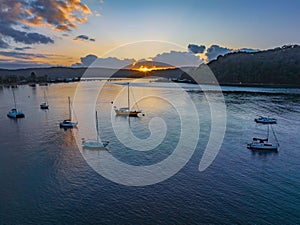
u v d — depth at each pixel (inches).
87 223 1109.1
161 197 1321.4
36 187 1439.5
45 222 1118.4
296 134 2532.0
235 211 1189.1
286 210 1195.3
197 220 1124.5
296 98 5487.2
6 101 5487.2
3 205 1255.5
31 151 2066.9
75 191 1389.0
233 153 1993.1
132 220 1127.6
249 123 3041.3
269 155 1939.0
